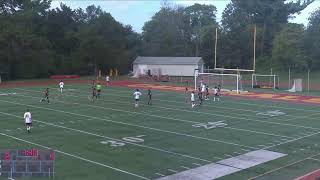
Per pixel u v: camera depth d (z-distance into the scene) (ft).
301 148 74.28
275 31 305.94
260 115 108.17
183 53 311.27
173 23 337.11
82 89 168.55
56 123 93.76
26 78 233.76
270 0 313.32
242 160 66.13
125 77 247.50
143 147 73.26
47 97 128.67
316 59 263.08
